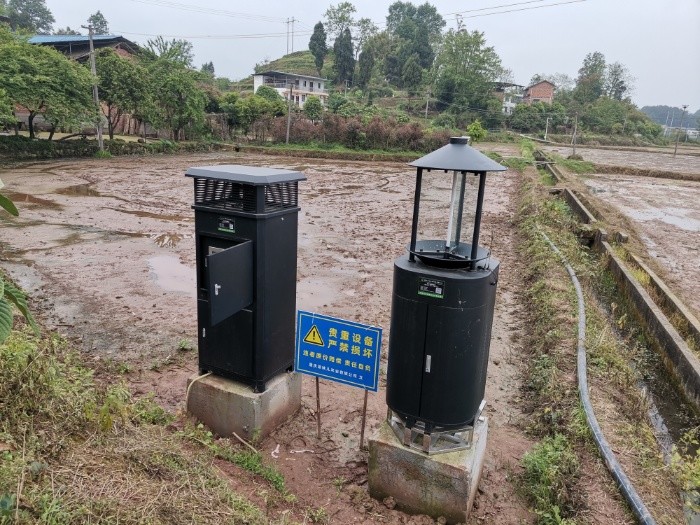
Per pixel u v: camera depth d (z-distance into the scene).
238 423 3.57
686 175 27.44
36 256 8.59
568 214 13.91
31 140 23.58
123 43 38.31
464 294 2.67
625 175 28.58
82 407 2.78
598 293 8.57
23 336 3.67
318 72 73.44
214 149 33.38
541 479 3.25
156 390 4.39
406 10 90.00
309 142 35.75
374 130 35.44
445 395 2.82
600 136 62.56
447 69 60.09
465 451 3.00
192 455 2.96
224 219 3.34
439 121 55.06
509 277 8.63
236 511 2.43
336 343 3.36
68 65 23.05
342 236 11.30
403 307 2.82
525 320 6.70
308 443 3.71
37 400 2.60
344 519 2.99
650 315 6.91
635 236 12.36
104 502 2.09
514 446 3.92
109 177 19.12
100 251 9.09
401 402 2.95
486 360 2.96
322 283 7.88
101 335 5.51
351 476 3.39
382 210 14.83
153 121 29.62
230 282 3.11
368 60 66.81
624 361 5.53
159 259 8.69
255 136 36.41
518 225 12.71
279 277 3.52
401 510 3.11
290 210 3.52
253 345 3.47
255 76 60.00
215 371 3.68
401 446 3.01
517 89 79.69
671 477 3.47
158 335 5.57
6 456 2.14
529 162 29.30
